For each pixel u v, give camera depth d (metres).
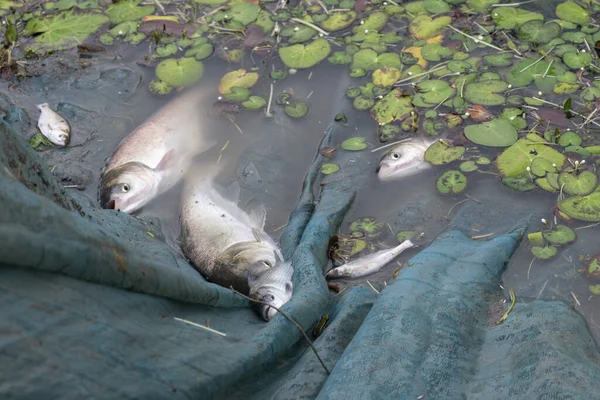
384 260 1.99
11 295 1.48
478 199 2.06
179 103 2.28
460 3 2.42
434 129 2.17
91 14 2.51
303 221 2.06
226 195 2.12
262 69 2.34
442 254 1.91
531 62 2.25
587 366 1.71
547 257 1.95
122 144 2.20
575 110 2.17
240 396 1.71
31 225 1.51
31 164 1.72
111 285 1.64
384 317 1.78
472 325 1.79
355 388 1.69
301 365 1.76
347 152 2.17
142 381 1.61
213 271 1.99
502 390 1.69
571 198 2.02
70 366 1.52
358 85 2.28
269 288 1.92
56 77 2.37
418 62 2.30
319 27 2.40
